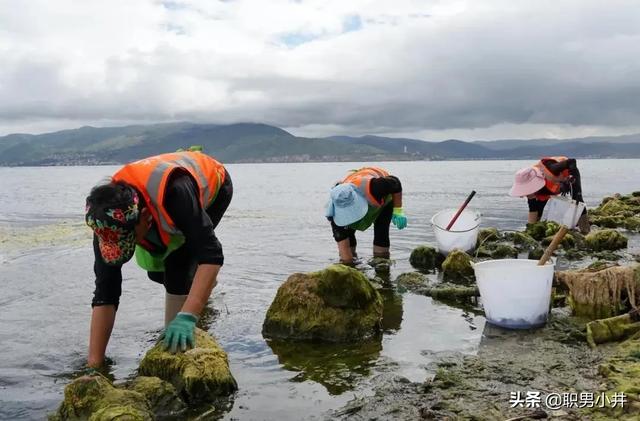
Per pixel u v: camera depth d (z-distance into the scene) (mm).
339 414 3787
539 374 4301
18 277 8250
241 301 6727
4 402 4125
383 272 8297
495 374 4324
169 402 3922
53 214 19156
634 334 5012
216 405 4000
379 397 4008
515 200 22859
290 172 98062
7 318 6191
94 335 4645
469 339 5250
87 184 49688
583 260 8812
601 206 16781
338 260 9383
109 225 3660
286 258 9633
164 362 4207
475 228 8930
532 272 5387
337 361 4793
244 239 12109
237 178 63969
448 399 3920
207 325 5820
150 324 5867
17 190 38500
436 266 8734
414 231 13148
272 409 3910
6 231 13555
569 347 4910
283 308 5559
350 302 5492
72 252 10453
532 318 5469
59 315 6309
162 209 4066
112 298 4629
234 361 4859
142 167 4176
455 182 42906
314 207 21750
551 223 10773
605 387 3977
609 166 111312
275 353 5039
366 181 8930
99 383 3816
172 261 5070
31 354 5098
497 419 3592
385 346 5133
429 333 5461
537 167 11109
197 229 4246
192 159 5023
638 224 12898
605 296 5633
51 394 4258
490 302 5605
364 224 9078
